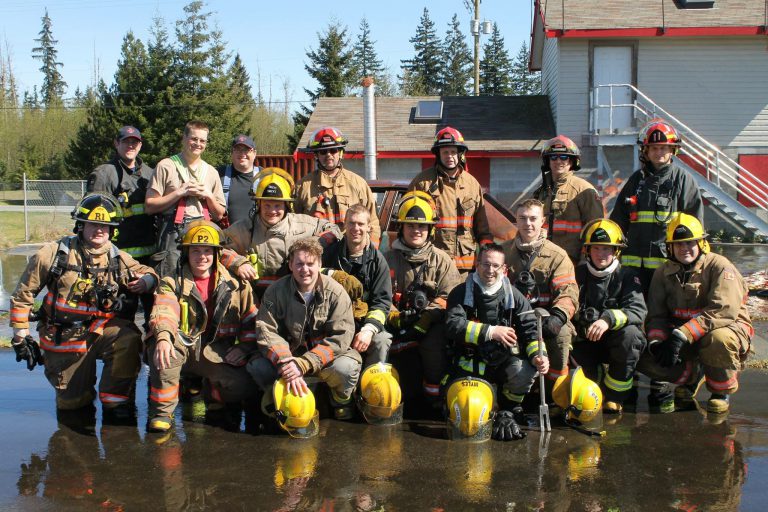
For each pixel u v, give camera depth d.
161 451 4.42
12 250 17.28
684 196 5.88
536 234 5.31
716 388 5.21
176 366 4.80
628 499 3.72
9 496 3.77
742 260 14.52
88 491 3.83
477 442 4.59
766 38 19.48
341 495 3.77
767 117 19.77
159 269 5.80
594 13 19.98
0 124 48.56
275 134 46.38
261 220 5.44
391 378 4.95
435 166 6.14
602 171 19.47
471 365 4.96
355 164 20.83
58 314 5.04
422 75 68.25
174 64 35.41
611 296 5.26
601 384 5.62
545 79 23.06
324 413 5.23
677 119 19.80
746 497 3.75
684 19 19.56
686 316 5.37
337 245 5.33
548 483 3.93
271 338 4.83
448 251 6.05
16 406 5.34
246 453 4.39
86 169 35.28
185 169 5.95
